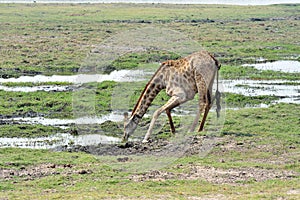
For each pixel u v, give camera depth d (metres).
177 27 72.06
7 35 65.06
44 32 67.75
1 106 35.88
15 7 91.44
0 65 49.03
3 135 30.38
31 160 25.70
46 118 33.94
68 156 26.53
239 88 41.88
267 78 45.59
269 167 24.92
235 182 22.66
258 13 88.06
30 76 45.94
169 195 20.53
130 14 83.81
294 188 21.75
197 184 22.28
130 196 20.27
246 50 58.28
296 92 41.00
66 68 48.91
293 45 62.00
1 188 21.72
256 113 33.97
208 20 80.00
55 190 21.50
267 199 19.89
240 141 28.83
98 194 20.52
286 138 29.47
